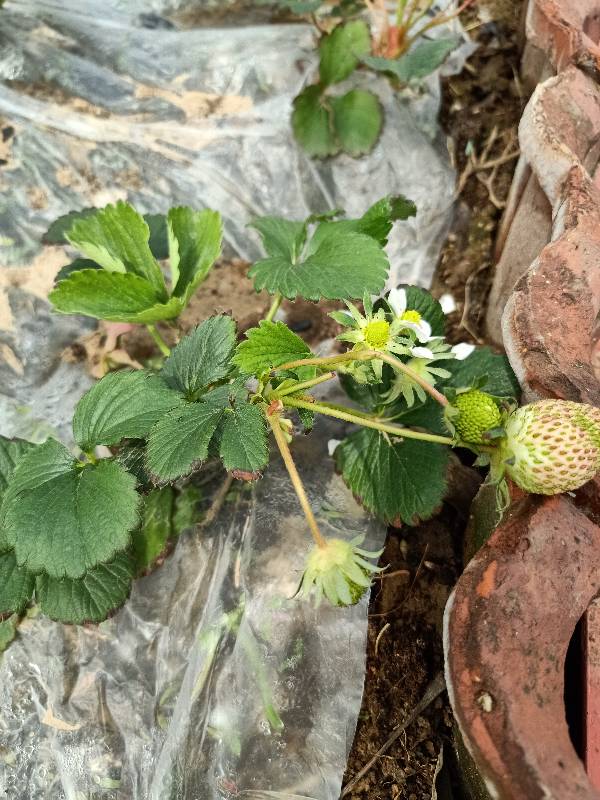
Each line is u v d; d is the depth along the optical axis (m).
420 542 0.32
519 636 0.19
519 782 0.17
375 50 0.42
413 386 0.26
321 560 0.23
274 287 0.26
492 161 0.41
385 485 0.29
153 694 0.29
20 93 0.40
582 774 0.17
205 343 0.27
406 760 0.28
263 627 0.29
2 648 0.29
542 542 0.20
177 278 0.29
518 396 0.28
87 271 0.27
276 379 0.26
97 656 0.30
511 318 0.23
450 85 0.43
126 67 0.41
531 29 0.31
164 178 0.40
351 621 0.29
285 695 0.28
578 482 0.20
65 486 0.25
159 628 0.30
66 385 0.36
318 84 0.40
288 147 0.41
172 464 0.23
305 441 0.33
